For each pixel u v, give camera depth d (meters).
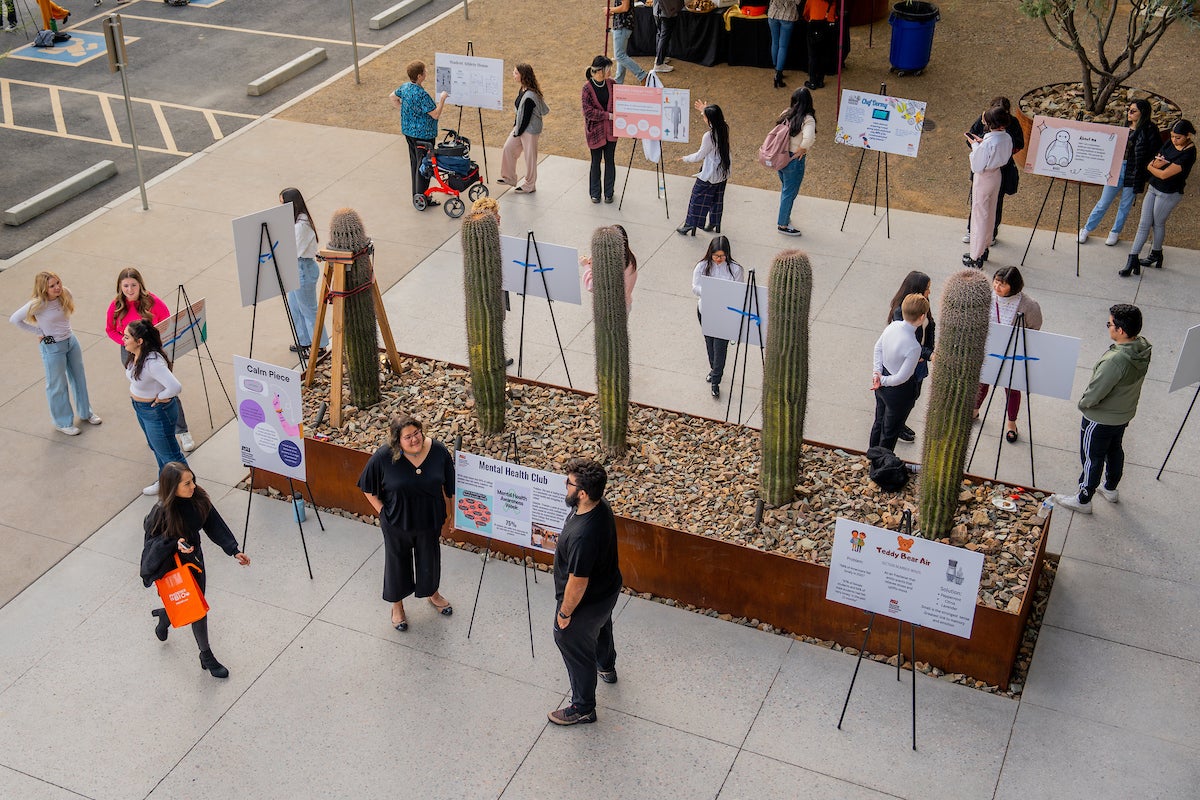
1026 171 12.94
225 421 10.24
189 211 13.80
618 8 16.42
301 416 8.18
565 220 13.35
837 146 14.92
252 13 20.36
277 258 9.54
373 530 9.01
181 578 7.31
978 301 7.16
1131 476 9.22
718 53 17.44
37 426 10.20
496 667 7.72
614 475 8.66
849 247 12.63
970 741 7.05
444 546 8.80
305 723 7.32
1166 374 10.38
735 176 14.28
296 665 7.76
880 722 7.21
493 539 8.66
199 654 7.74
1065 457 9.50
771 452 8.05
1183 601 8.02
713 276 9.71
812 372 10.61
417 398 9.66
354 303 9.07
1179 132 11.17
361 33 19.36
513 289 9.98
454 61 13.81
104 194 14.27
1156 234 11.73
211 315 11.73
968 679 7.48
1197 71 16.14
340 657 7.82
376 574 8.55
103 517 9.15
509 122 15.98
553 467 8.72
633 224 13.23
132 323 8.52
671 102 12.86
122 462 9.77
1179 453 9.45
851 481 8.46
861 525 6.67
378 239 13.12
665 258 12.52
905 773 6.86
